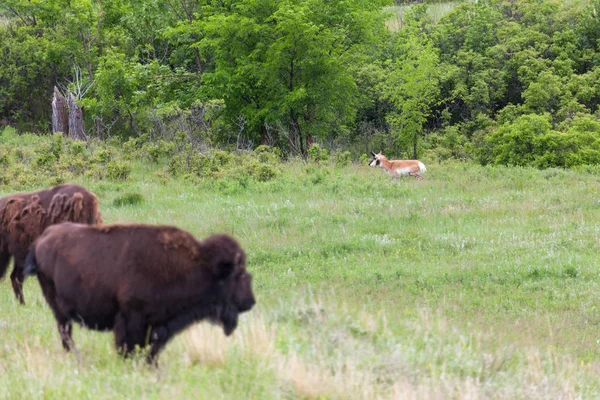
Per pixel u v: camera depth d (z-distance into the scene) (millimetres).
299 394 23266
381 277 49750
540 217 68812
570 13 145750
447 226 65625
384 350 28781
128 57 131750
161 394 21984
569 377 30781
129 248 24031
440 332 33250
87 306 24469
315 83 111562
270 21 111688
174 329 24438
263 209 69812
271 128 116312
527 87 130000
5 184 82125
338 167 97812
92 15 128750
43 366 24219
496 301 46344
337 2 112438
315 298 37875
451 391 25516
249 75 112562
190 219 64875
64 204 34156
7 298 37781
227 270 23859
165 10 120625
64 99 119812
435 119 135250
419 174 91938
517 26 140250
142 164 97250
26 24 140875
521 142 107625
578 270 52500
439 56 138125
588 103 128750
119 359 24391
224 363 25406
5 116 137000
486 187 84562
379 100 131625
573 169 101125
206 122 109438
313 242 59156
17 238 34812
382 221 66688
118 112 132000
